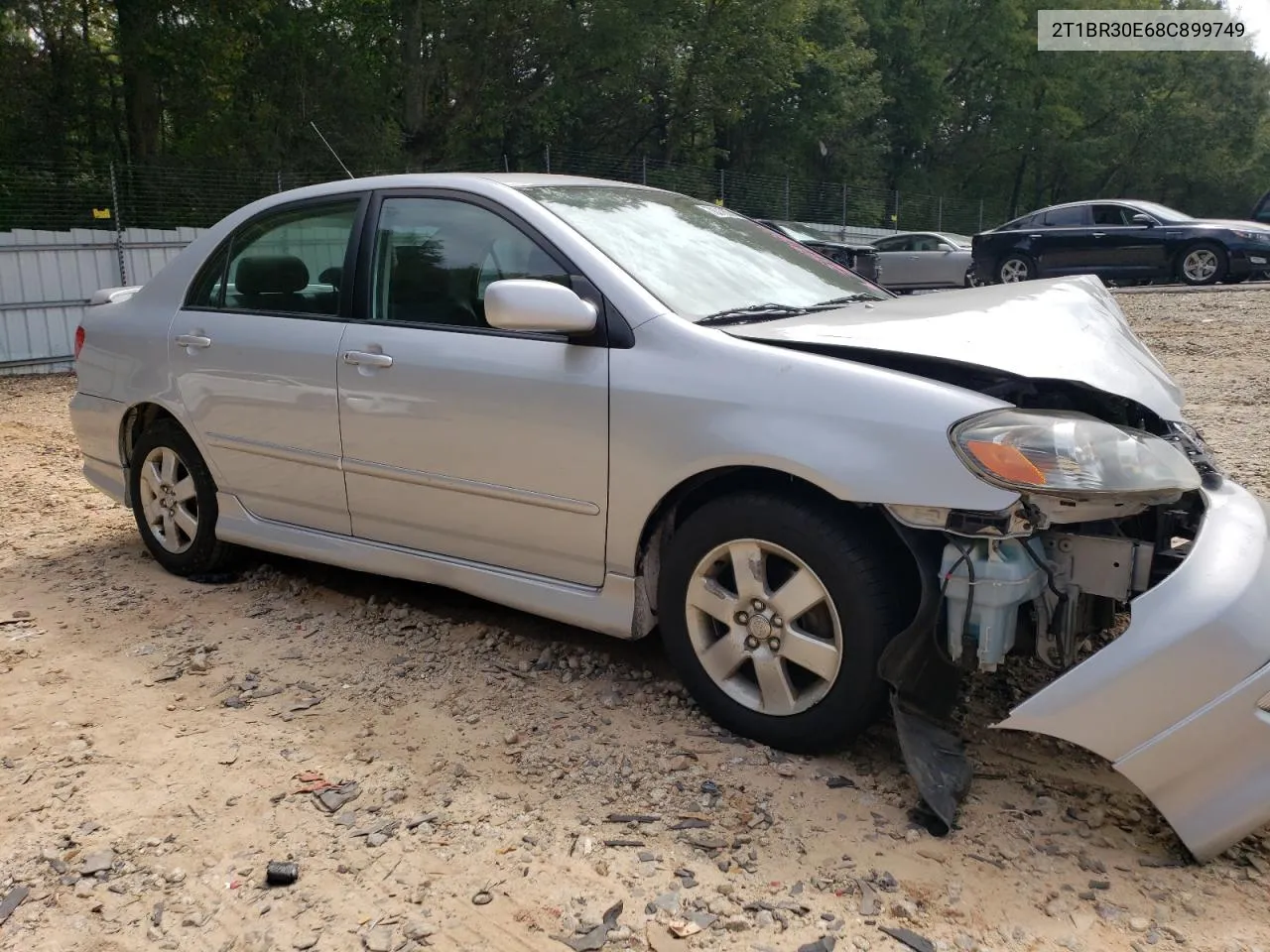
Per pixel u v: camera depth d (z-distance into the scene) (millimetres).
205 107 19875
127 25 18609
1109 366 2867
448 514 3553
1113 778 2848
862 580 2725
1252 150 47875
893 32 37406
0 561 4887
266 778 2889
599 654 3680
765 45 26922
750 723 2988
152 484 4586
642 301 3133
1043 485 2469
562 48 22766
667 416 2973
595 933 2258
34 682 3523
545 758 2979
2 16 17344
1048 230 16938
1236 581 2426
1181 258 16047
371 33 21938
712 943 2223
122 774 2922
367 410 3670
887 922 2281
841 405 2725
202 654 3723
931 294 3861
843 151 35281
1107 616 2832
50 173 13875
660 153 29094
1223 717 2352
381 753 3025
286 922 2309
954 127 42688
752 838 2582
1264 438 6652
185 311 4375
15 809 2752
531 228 3391
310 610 4164
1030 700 2473
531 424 3250
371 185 3867
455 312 3535
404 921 2305
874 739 3055
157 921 2320
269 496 4133
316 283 3959
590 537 3211
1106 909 2318
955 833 2598
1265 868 2457
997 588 2576
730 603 2973
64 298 12945
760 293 3504
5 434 8422
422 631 3918
